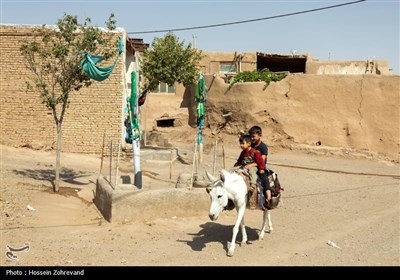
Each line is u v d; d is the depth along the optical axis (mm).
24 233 9086
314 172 19016
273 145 25781
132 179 14633
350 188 15562
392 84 24297
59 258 7801
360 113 24781
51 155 19625
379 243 9141
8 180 13594
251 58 35656
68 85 13305
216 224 10453
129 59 23734
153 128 32656
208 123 29984
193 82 26234
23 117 20484
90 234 9328
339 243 9133
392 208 12508
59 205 11781
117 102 20406
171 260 7910
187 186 11781
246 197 8391
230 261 7898
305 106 25750
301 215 11633
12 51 20234
